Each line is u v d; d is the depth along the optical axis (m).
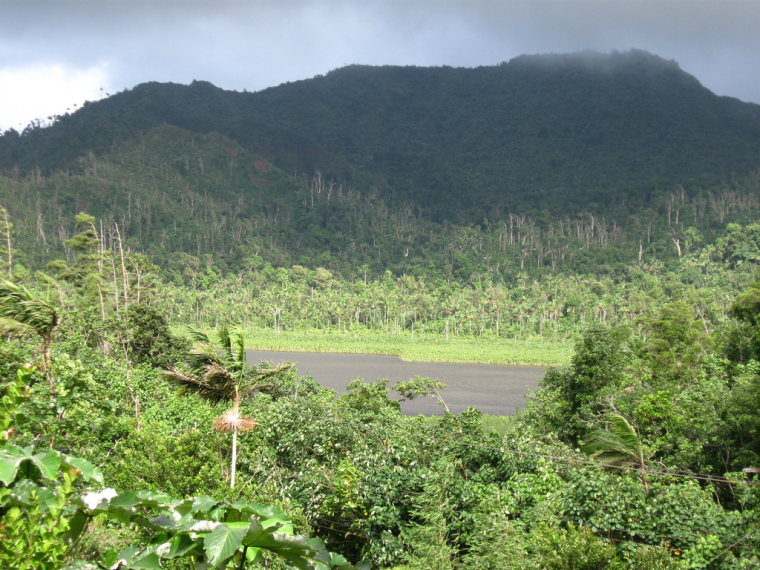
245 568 3.74
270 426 23.94
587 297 173.38
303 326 164.38
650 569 16.52
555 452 23.77
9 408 3.98
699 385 34.84
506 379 86.81
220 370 19.28
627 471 23.33
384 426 25.14
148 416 25.70
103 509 3.54
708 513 19.12
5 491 3.36
